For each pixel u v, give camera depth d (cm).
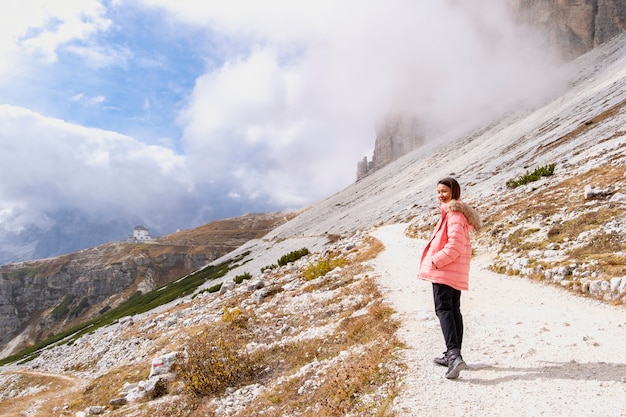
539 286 1397
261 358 1459
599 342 805
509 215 2445
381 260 2467
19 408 3092
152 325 4381
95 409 1831
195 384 1397
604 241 1502
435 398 667
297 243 9588
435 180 8694
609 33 17212
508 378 696
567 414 556
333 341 1316
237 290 3916
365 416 692
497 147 8631
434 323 1073
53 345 8744
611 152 2855
